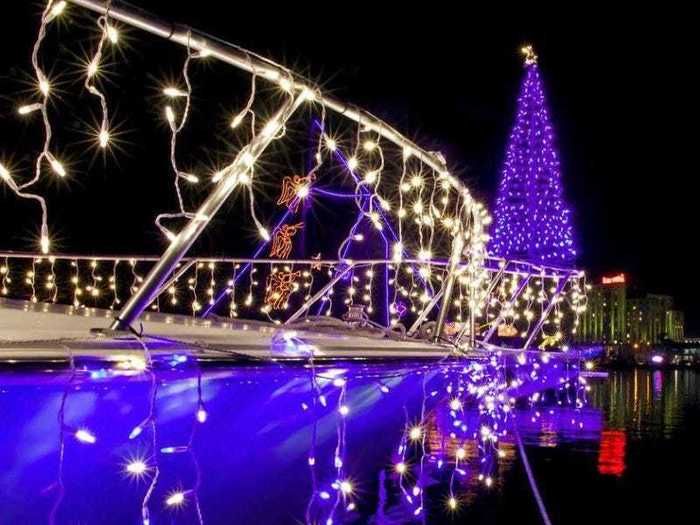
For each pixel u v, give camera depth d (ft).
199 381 7.07
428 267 22.08
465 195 18.06
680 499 18.21
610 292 194.49
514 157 86.22
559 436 29.09
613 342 182.70
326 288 18.02
